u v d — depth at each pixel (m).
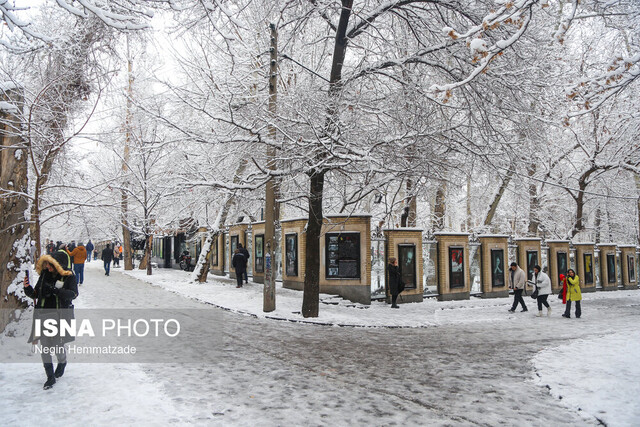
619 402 6.27
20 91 9.28
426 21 13.72
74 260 21.08
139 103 13.30
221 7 9.15
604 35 11.53
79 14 7.21
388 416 5.74
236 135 13.62
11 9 6.71
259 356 8.84
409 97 12.93
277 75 15.04
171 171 16.97
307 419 5.56
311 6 14.16
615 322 14.66
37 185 9.14
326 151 12.29
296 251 19.39
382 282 17.98
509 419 5.73
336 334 11.49
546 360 8.74
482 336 11.71
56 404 5.71
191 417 5.45
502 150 13.55
